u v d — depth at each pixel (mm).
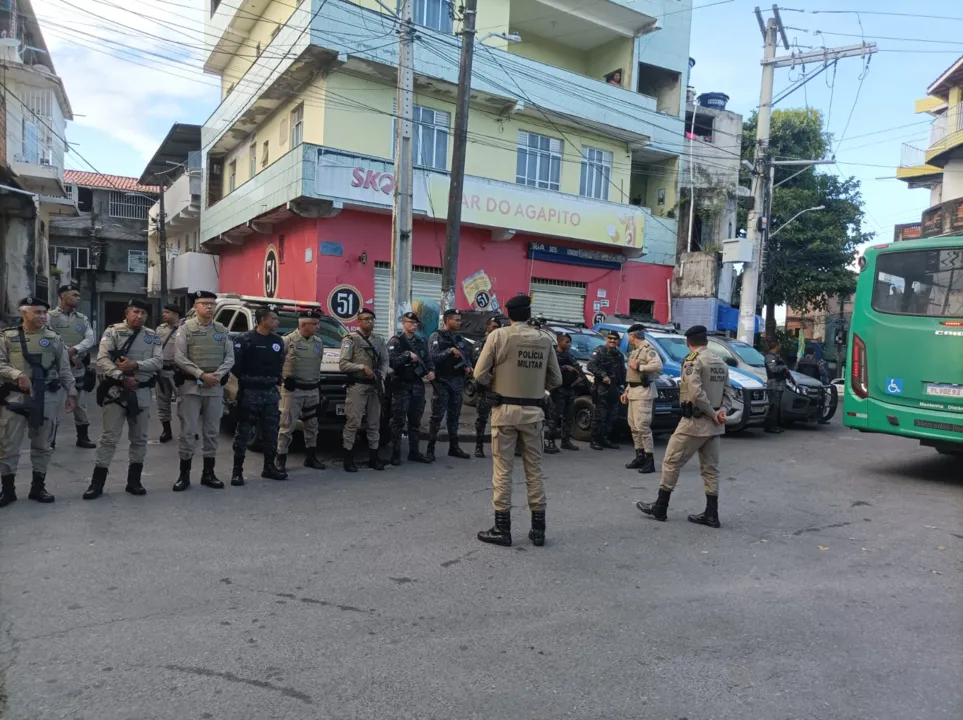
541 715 3078
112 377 6312
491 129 18609
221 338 6891
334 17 14922
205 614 3977
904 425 8445
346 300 16094
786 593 4660
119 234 33500
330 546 5273
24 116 18359
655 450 10352
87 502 6230
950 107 23000
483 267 18484
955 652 3836
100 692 3121
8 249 18094
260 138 20000
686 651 3742
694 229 25391
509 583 4652
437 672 3414
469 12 10766
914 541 5984
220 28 21641
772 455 10273
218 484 6945
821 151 29484
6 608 3957
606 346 10102
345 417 8250
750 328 18391
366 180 15461
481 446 9180
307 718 2988
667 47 23484
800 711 3189
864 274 8953
